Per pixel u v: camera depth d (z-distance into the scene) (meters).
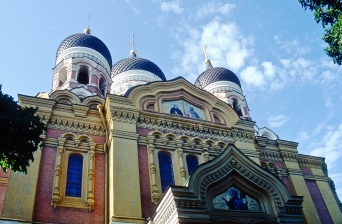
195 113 21.73
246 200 15.06
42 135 17.91
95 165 17.95
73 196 16.62
